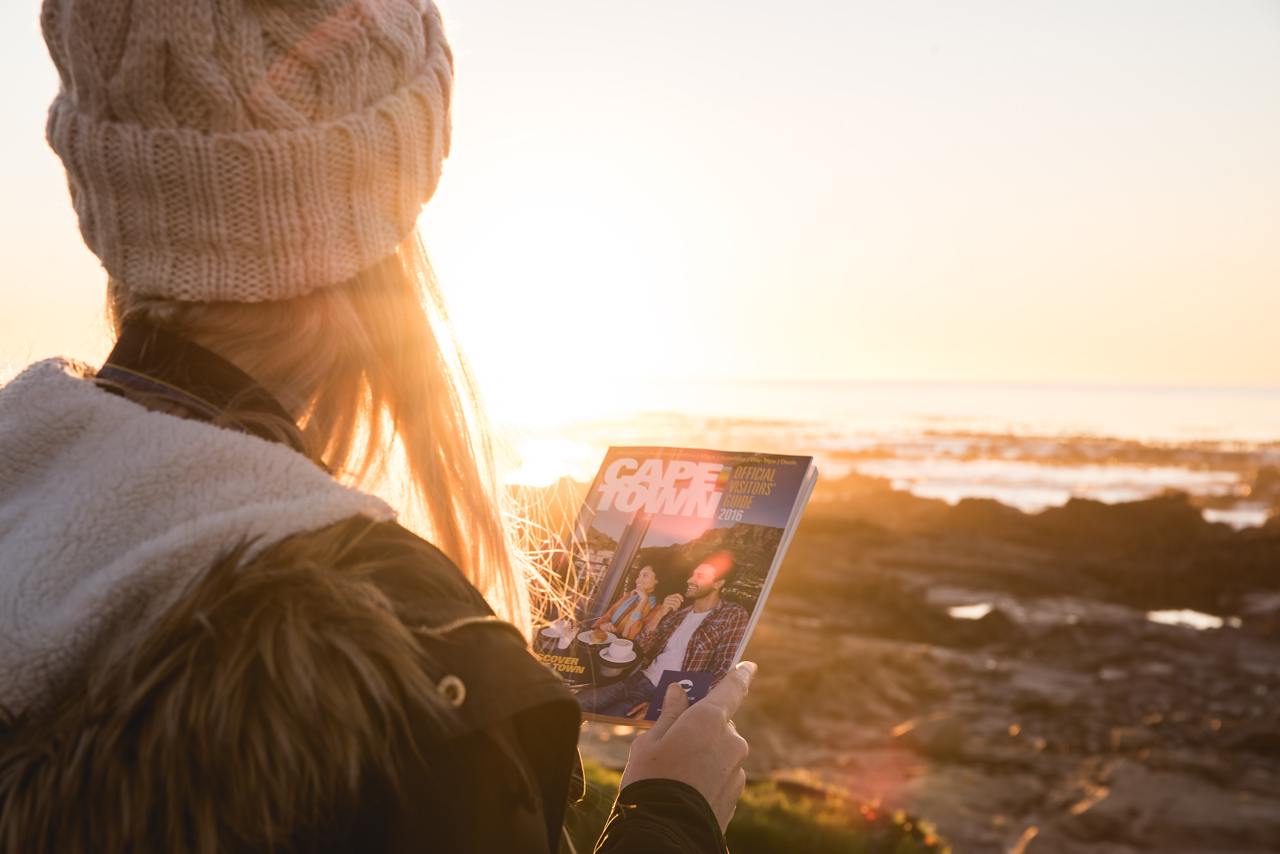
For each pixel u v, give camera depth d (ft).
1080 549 224.74
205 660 2.52
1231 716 109.60
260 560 2.75
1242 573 196.95
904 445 538.06
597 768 27.17
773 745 93.25
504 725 2.71
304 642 2.55
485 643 2.81
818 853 38.24
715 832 3.46
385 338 3.53
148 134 3.07
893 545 222.89
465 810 2.60
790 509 4.81
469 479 3.70
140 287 3.27
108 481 2.86
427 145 3.53
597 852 3.40
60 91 3.46
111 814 2.45
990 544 225.15
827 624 154.61
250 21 3.12
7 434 3.07
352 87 3.26
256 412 3.21
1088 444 573.74
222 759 2.46
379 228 3.39
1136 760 94.43
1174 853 73.82
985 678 121.49
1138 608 189.26
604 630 4.70
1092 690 119.96
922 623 155.22
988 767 91.56
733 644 4.47
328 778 2.51
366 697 2.57
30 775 2.52
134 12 3.07
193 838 2.46
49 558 2.79
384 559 2.92
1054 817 79.97
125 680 2.53
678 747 3.72
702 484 5.03
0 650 2.70
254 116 3.11
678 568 4.78
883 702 109.40
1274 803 83.61
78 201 3.33
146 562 2.71
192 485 2.87
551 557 4.97
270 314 3.33
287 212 3.17
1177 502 238.89
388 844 2.58
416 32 3.57
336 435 3.44
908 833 41.68
